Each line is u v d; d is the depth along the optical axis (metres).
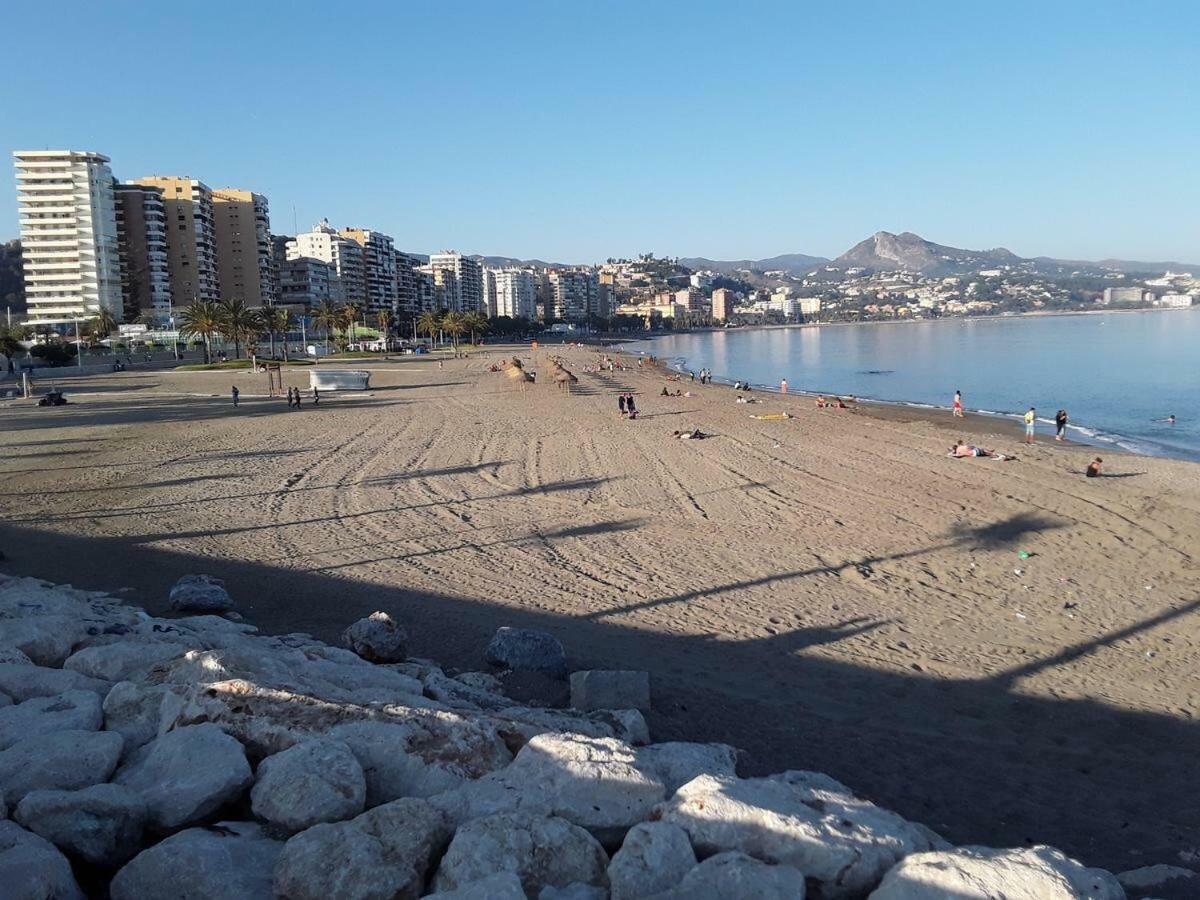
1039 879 4.13
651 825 4.46
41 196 119.31
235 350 106.06
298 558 15.21
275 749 5.55
